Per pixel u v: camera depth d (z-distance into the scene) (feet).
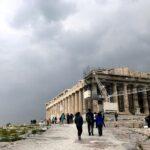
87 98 306.76
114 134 114.21
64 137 104.68
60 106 416.26
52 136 108.58
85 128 146.72
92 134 109.09
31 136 108.68
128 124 178.19
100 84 303.48
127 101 311.47
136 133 120.16
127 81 321.32
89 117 109.09
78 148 75.56
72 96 363.56
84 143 85.81
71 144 83.71
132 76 325.62
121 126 172.55
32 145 82.53
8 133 119.55
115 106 281.54
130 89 327.26
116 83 315.78
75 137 103.50
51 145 82.33
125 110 304.50
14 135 110.63
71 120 216.13
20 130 135.54
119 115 291.99
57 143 86.79
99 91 312.09
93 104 295.89
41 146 80.38
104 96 297.74
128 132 124.16
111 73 315.99
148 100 350.02
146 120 163.53
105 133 117.70
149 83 333.62
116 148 75.15
